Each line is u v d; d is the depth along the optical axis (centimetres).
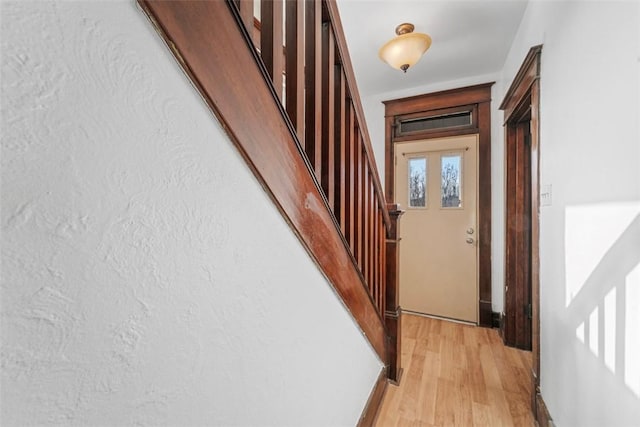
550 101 146
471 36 229
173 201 43
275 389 70
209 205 50
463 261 298
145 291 40
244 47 57
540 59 160
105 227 35
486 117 289
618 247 90
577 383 114
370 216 142
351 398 119
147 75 39
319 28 85
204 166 48
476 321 290
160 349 43
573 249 119
